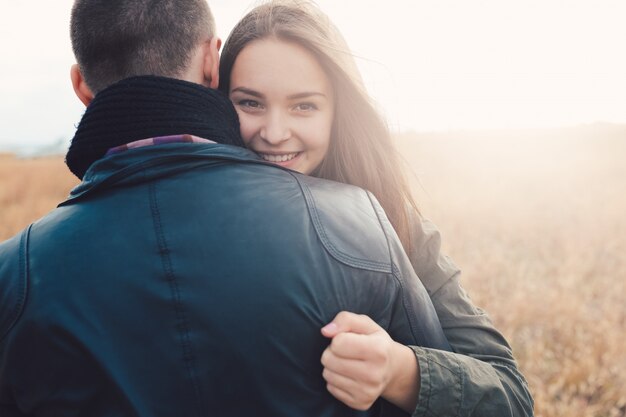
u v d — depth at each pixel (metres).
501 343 1.28
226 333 0.92
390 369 0.97
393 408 1.08
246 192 1.01
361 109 1.55
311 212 1.01
